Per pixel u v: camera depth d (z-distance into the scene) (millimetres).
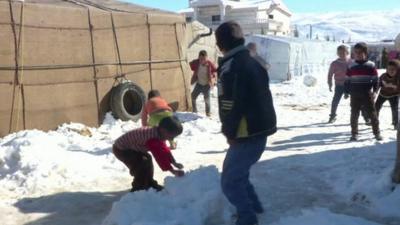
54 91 11672
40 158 7910
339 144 10195
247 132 4844
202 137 11117
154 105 7598
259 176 7664
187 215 5406
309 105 18344
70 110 11984
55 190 7098
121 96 12695
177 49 14609
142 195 5645
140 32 13555
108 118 12711
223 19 60938
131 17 13336
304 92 23375
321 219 5340
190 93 15055
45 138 9852
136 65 13469
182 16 14852
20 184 7270
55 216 6082
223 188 5086
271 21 61438
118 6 14148
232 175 4969
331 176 7500
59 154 8211
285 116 15125
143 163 6449
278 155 9180
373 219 5703
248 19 61875
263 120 4871
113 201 6637
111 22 12898
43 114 11469
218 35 4883
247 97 4801
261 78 4855
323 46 35969
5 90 10844
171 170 5984
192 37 19906
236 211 5574
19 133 10398
